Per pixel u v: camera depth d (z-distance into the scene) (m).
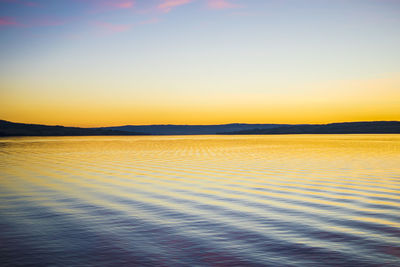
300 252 5.83
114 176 15.77
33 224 7.67
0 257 5.64
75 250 5.96
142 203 9.90
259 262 5.39
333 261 5.41
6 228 7.35
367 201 10.03
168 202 10.03
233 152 32.19
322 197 10.66
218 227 7.40
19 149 38.91
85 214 8.60
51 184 13.41
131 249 6.00
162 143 58.31
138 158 25.81
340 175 15.69
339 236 6.70
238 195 11.08
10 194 11.29
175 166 19.98
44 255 5.73
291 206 9.44
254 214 8.54
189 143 57.56
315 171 17.20
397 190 11.78
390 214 8.46
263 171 17.39
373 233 6.88
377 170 17.45
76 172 17.25
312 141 63.00
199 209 9.12
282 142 58.69
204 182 13.88
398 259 5.48
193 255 5.71
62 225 7.59
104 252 5.86
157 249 6.00
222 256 5.66
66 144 54.47
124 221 7.92
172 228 7.33
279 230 7.14
